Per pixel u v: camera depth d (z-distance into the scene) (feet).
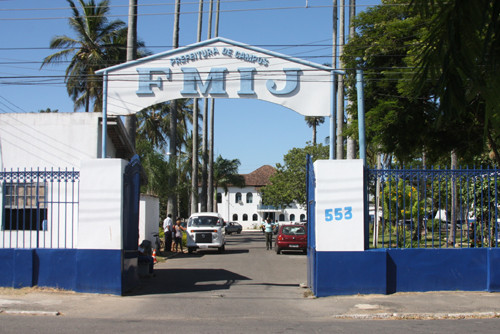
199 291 41.11
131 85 44.16
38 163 49.42
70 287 38.32
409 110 52.08
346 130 60.03
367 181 37.83
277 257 76.02
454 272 37.17
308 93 43.50
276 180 198.39
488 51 18.56
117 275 37.88
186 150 197.57
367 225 37.42
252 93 43.60
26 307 32.53
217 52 43.96
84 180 38.37
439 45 19.20
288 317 30.76
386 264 36.78
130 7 65.98
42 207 46.68
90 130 49.85
